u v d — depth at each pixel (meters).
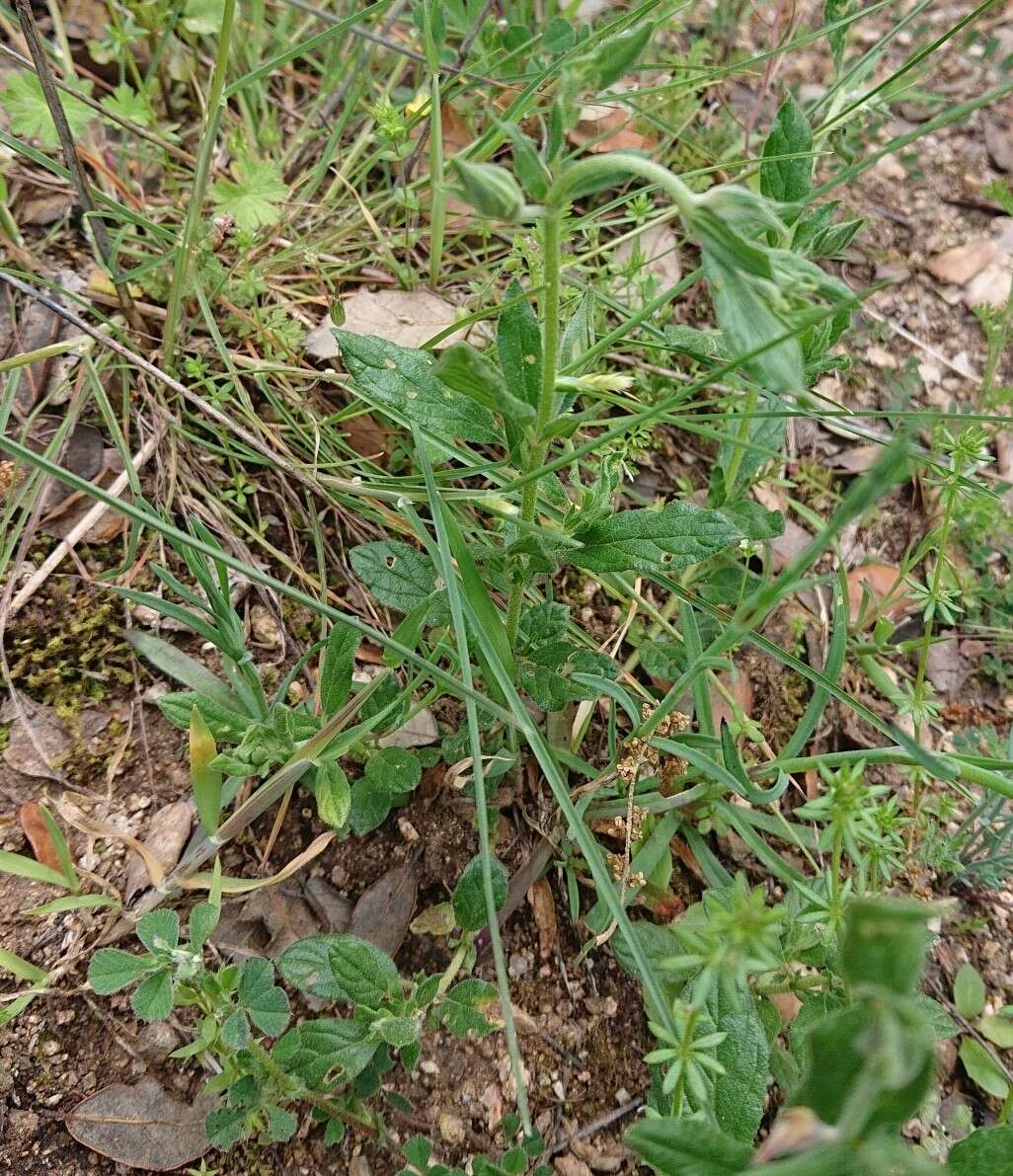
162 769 0.25
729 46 0.44
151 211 0.32
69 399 0.29
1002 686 0.33
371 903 0.25
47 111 0.30
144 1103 0.22
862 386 0.38
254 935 0.24
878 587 0.34
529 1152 0.22
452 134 0.36
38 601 0.26
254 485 0.29
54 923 0.23
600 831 0.27
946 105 0.46
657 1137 0.15
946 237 0.42
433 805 0.26
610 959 0.25
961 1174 0.17
